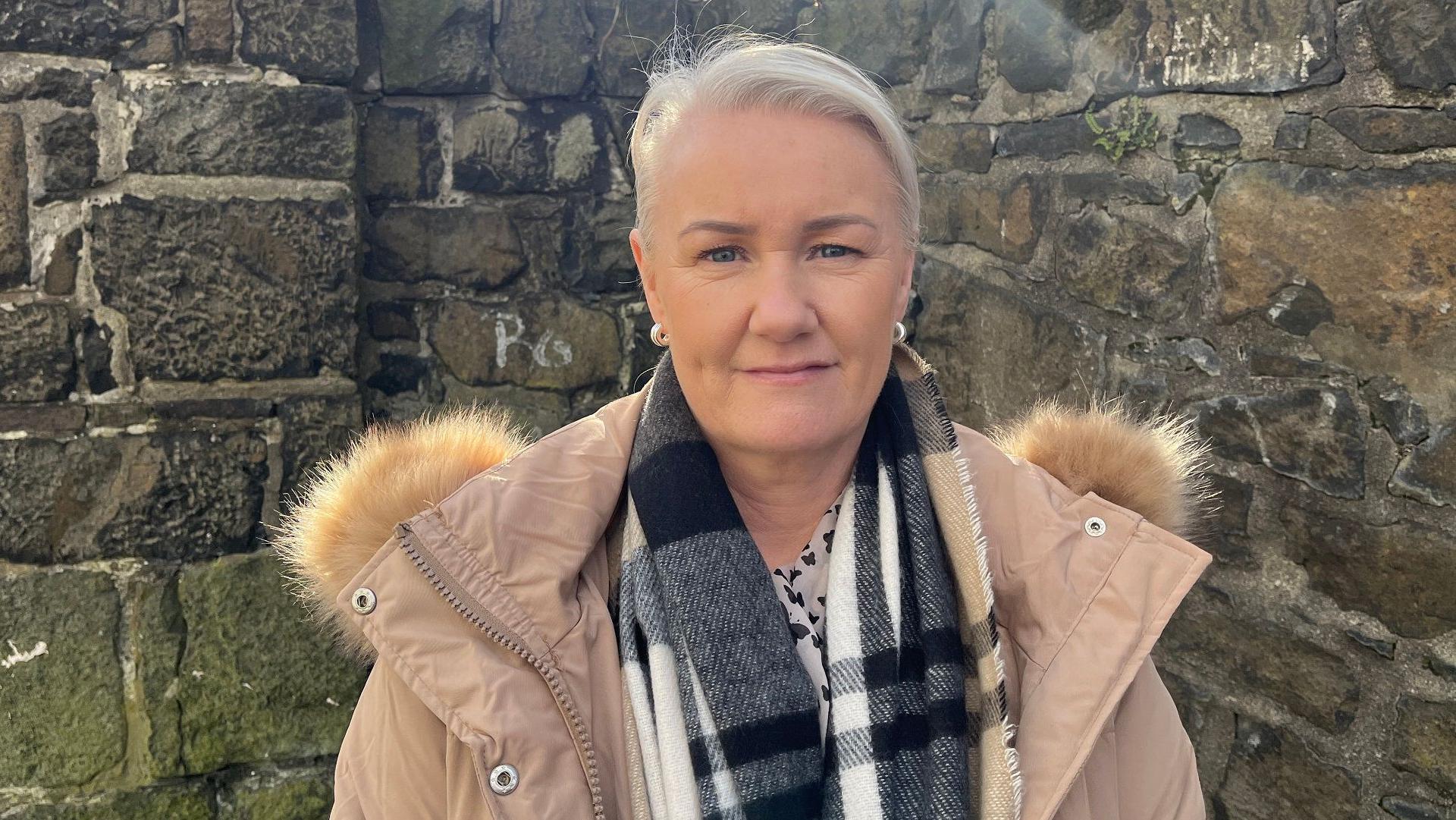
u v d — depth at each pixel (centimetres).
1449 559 147
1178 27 185
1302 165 165
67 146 219
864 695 101
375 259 271
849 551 107
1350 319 159
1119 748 104
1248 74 172
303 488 230
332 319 238
